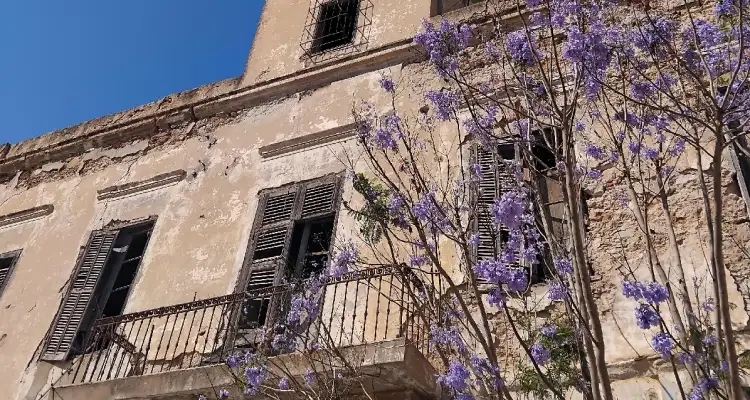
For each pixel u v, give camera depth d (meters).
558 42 7.53
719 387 4.03
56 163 11.30
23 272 9.93
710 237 4.17
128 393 6.76
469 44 8.80
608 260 6.42
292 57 10.57
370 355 5.76
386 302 6.97
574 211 4.20
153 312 7.51
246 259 8.27
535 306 5.71
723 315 3.68
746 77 4.39
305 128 9.40
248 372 5.74
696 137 4.73
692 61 5.30
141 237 9.66
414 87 8.96
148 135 10.74
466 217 6.86
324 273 6.68
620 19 6.01
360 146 8.65
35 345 8.88
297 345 6.47
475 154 7.64
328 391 5.48
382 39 9.95
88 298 9.05
